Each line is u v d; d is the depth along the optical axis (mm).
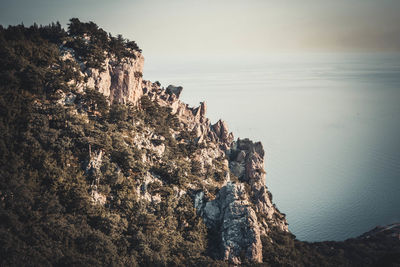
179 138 169125
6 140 107625
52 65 135375
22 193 97812
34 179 103812
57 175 106750
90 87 138750
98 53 144500
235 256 121812
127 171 121938
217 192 146000
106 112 138250
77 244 98000
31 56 132000
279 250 134000
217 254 124000
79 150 115625
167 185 131625
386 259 138625
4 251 86375
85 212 105875
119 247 104375
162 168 134625
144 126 147625
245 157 187375
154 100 172125
